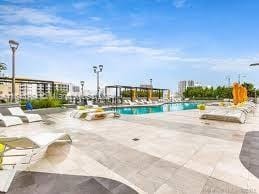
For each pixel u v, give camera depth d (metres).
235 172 3.80
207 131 7.59
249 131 7.62
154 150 5.14
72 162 4.27
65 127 8.34
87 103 20.30
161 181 3.44
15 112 10.23
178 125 8.89
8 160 4.04
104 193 3.05
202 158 4.55
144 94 44.03
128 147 5.39
